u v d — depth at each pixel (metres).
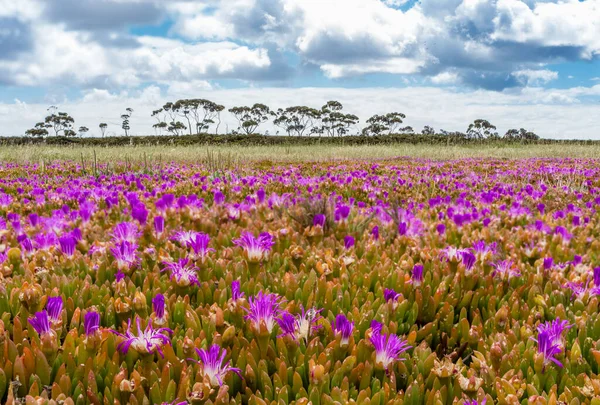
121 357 2.29
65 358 2.20
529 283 3.42
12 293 2.75
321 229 4.20
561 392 2.29
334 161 18.70
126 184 9.01
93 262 3.41
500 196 7.71
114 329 2.55
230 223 4.71
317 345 2.34
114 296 2.86
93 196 6.93
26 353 2.07
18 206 6.31
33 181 9.67
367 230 4.72
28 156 17.19
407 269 3.48
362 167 14.57
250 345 2.31
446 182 10.07
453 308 3.06
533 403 2.03
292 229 4.53
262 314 2.24
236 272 3.33
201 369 2.00
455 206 6.38
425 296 3.11
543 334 2.26
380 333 2.40
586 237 4.68
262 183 8.94
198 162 17.14
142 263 3.46
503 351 2.50
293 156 22.20
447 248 3.88
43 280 3.00
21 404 1.90
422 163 17.56
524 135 38.06
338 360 2.24
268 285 3.20
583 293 3.11
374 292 3.31
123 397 1.97
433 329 2.93
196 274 3.20
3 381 1.99
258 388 2.21
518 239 4.53
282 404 2.00
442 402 2.12
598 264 4.14
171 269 3.11
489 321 2.92
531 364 2.42
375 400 2.04
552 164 16.25
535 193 7.89
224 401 1.91
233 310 2.47
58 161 16.44
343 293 3.08
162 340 2.19
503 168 14.41
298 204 5.45
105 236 4.34
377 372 2.21
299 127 91.44
